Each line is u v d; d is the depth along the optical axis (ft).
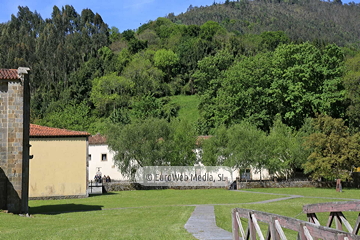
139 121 210.79
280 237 35.19
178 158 202.80
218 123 260.42
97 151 231.30
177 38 645.92
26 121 99.19
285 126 220.02
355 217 99.81
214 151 206.39
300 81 233.55
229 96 256.11
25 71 96.63
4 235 59.36
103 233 60.34
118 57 545.44
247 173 223.30
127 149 196.85
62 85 508.53
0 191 93.09
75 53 597.52
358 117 224.33
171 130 206.39
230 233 58.13
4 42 650.84
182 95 477.36
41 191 154.51
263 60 258.37
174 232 59.52
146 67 502.38
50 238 56.03
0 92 94.99
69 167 157.89
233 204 119.55
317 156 189.47
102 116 422.41
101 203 130.93
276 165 201.36
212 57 345.10
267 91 242.58
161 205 120.88
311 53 239.71
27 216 90.58
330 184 192.03
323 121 194.08
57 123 331.98
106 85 439.63
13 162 94.27
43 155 156.76
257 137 203.72
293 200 132.46
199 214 88.22
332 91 230.07
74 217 91.66
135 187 189.06
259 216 39.34
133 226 70.38
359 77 222.69
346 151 183.52
